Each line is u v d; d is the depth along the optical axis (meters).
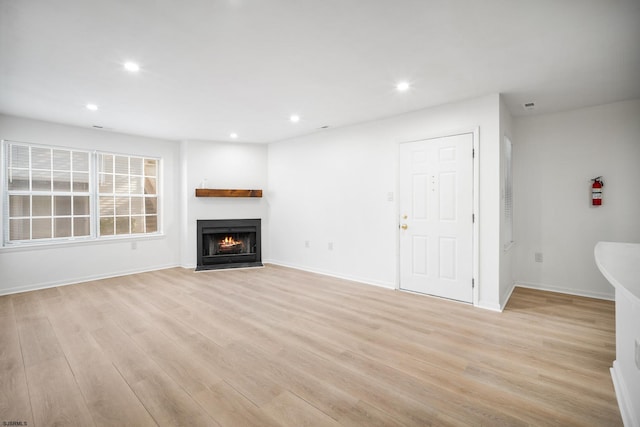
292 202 5.52
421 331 2.81
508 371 2.14
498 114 3.32
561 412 1.72
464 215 3.58
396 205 4.12
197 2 1.83
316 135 5.09
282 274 5.05
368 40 2.28
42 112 3.93
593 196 3.70
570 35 2.19
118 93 3.30
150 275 5.01
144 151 5.28
